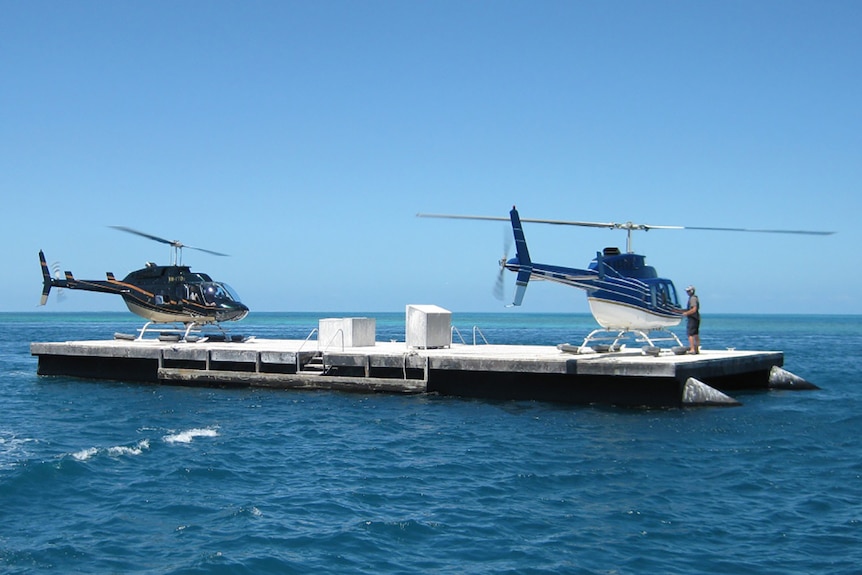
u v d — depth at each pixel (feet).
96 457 51.90
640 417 69.31
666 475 48.65
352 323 93.45
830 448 56.80
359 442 58.80
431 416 70.23
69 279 107.55
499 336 240.73
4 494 42.78
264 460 52.65
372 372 84.89
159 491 44.32
